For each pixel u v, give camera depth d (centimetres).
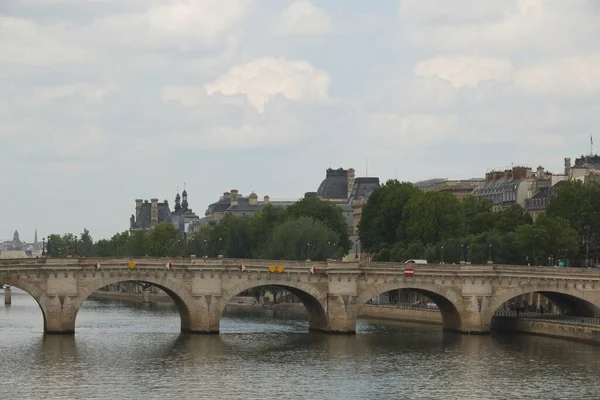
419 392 18912
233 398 18325
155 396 18400
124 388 19038
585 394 18838
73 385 19262
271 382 19712
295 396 18512
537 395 18738
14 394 18462
